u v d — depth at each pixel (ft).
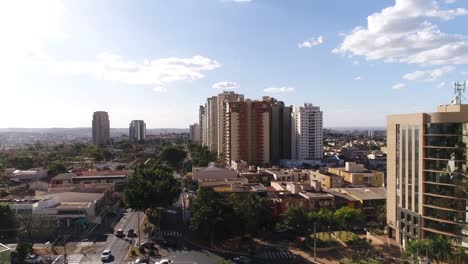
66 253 333.42
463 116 302.86
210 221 353.10
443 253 280.92
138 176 462.19
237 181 529.45
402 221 351.87
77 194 471.21
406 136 346.95
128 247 355.97
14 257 303.89
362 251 340.39
